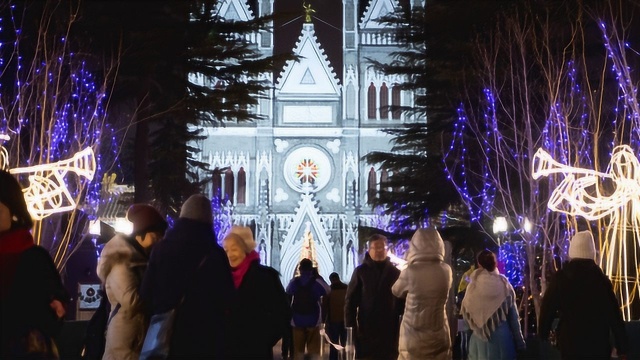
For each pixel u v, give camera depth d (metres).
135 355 10.02
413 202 40.75
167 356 8.45
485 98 37.38
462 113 38.50
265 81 38.16
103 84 31.48
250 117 37.03
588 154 30.12
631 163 22.05
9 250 7.42
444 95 40.16
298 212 87.62
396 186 41.47
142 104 34.19
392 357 14.81
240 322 10.46
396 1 92.69
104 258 10.13
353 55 91.56
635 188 21.50
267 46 92.12
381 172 88.31
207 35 35.03
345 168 89.00
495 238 38.72
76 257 28.69
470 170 37.56
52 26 31.66
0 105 27.42
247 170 88.50
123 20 32.62
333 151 89.56
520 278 36.41
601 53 34.69
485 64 36.03
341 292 24.83
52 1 31.20
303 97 90.38
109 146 46.66
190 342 8.49
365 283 14.93
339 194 88.69
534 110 36.09
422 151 43.06
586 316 12.27
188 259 8.66
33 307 7.31
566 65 34.81
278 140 89.50
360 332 14.91
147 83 33.94
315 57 91.25
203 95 35.69
